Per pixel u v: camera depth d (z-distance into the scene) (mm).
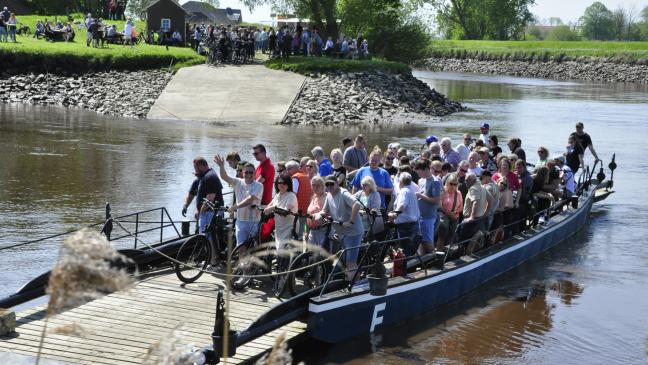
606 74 94812
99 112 39250
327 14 58375
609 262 15953
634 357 10742
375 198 11430
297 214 10570
